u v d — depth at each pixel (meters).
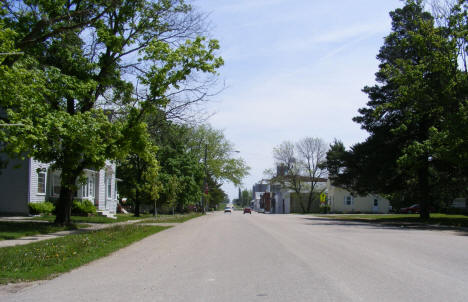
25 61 16.19
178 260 11.27
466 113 27.28
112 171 42.38
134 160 41.22
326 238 17.70
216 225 28.14
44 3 18.58
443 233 21.20
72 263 10.44
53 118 16.59
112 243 14.97
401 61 32.62
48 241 14.87
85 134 17.94
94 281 8.44
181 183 52.91
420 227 27.89
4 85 14.24
